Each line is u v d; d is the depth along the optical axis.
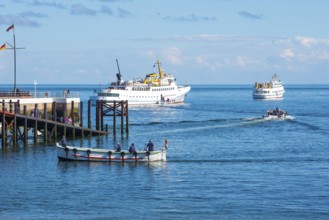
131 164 88.62
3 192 70.62
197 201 67.12
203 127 153.75
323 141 121.88
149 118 192.12
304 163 91.62
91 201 66.88
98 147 107.25
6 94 121.25
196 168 86.62
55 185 74.44
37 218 60.22
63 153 89.62
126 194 70.19
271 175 81.50
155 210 63.44
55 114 111.88
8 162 88.62
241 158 96.88
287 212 62.88
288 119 179.62
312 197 68.94
